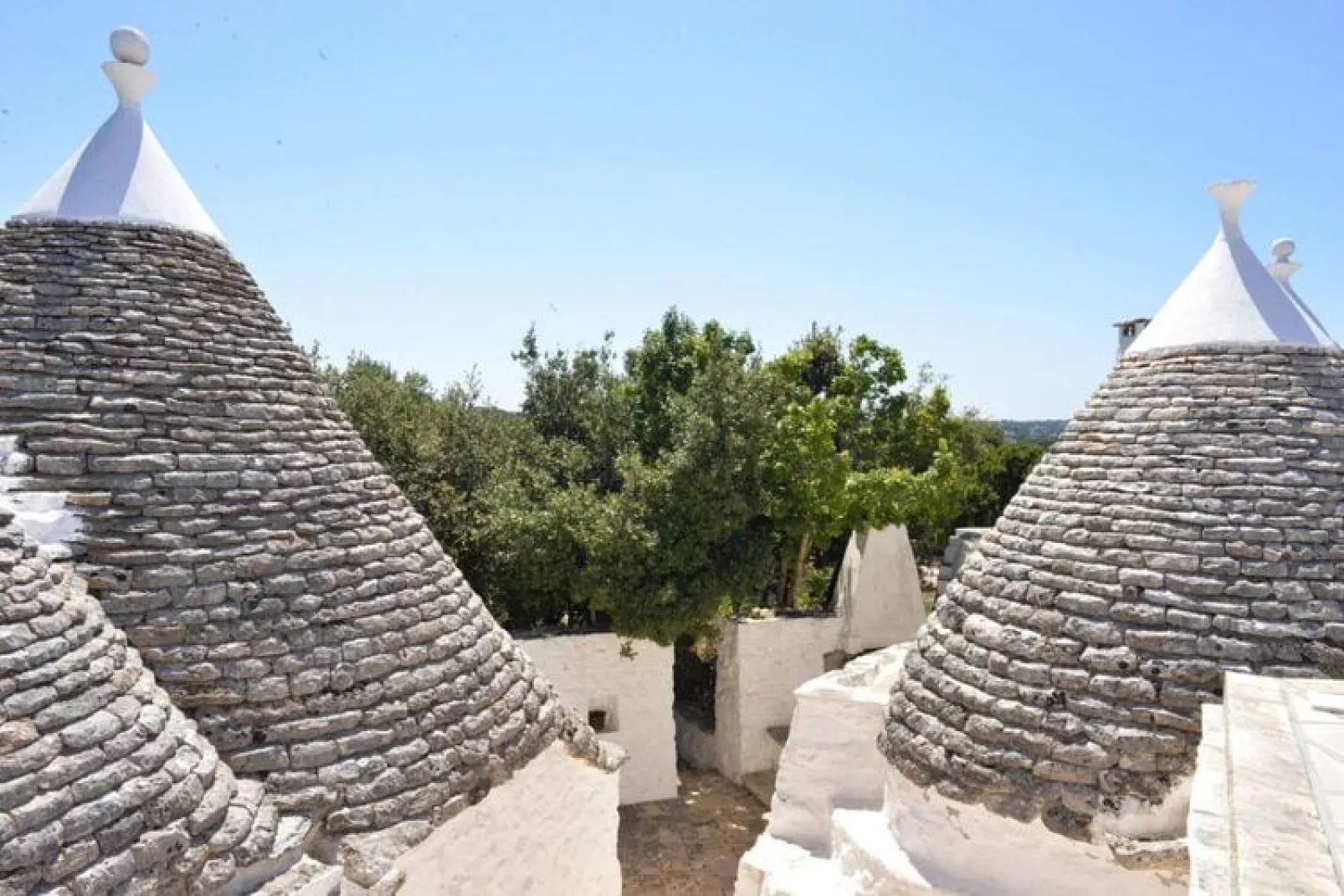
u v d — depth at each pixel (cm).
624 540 1468
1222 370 769
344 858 593
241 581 629
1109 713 666
